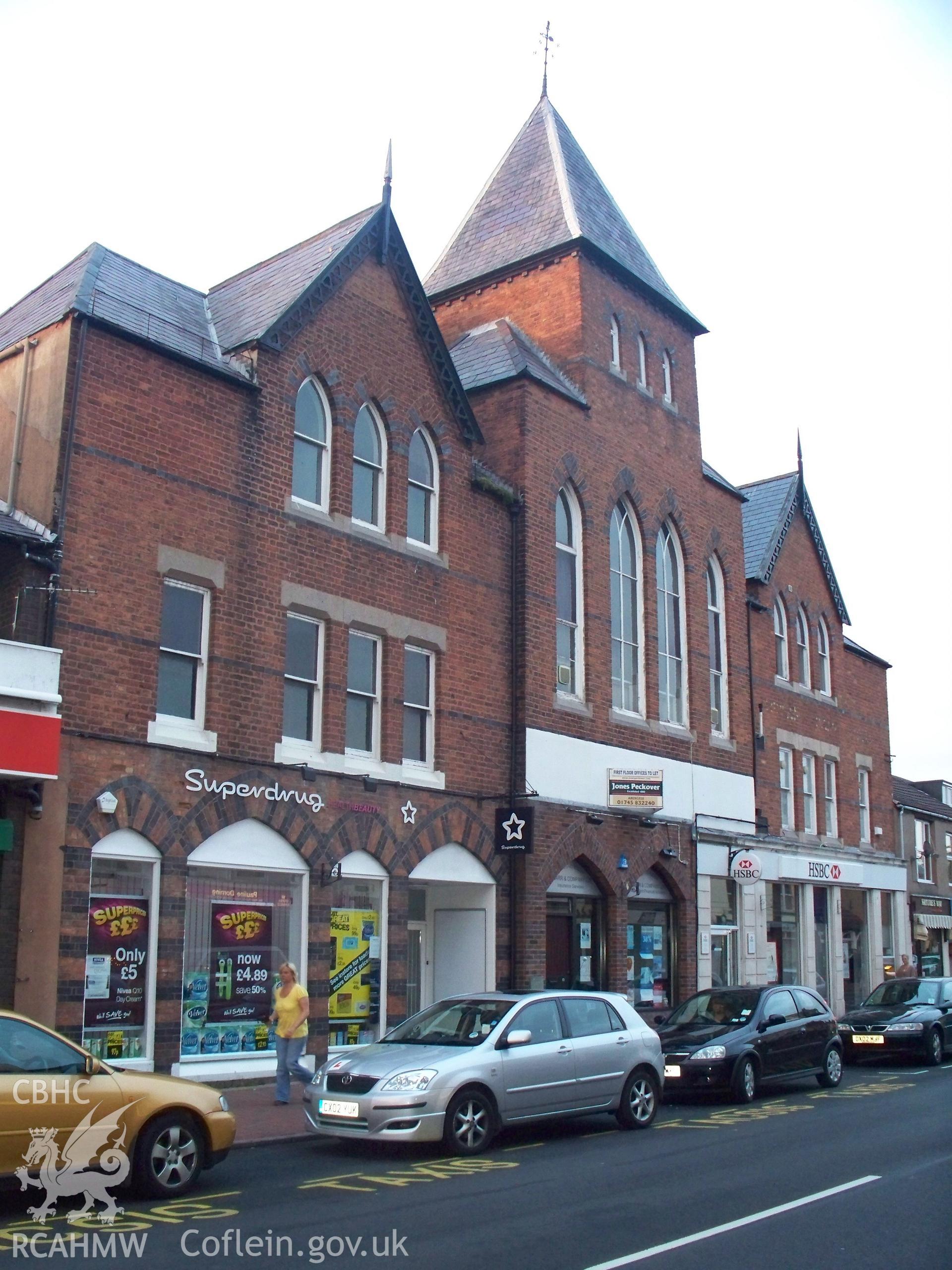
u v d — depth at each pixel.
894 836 37.75
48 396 16.06
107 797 15.21
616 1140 13.82
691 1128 14.78
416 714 20.48
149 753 15.95
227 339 18.97
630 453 26.16
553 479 23.70
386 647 19.83
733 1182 11.08
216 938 16.73
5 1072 9.33
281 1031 15.59
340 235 20.61
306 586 18.53
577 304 25.73
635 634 25.88
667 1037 18.02
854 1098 17.70
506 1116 13.10
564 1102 13.73
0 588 15.30
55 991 14.45
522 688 22.05
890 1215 9.67
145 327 17.42
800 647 33.97
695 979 25.70
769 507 34.19
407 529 20.70
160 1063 15.51
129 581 16.09
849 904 34.09
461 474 21.80
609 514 25.30
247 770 17.17
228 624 17.27
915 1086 19.36
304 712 18.50
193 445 17.23
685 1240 8.82
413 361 21.27
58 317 16.34
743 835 27.97
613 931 23.48
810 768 33.34
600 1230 9.15
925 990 24.88
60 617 15.20
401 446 20.75
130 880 15.71
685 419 28.41
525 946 21.19
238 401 17.98
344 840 18.41
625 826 24.11
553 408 24.11
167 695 16.58
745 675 29.44
